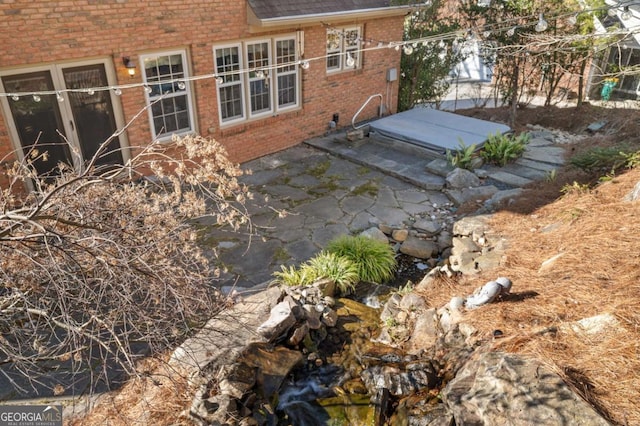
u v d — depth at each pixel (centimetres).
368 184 930
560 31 1251
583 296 417
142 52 806
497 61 1355
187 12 831
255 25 916
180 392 380
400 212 820
